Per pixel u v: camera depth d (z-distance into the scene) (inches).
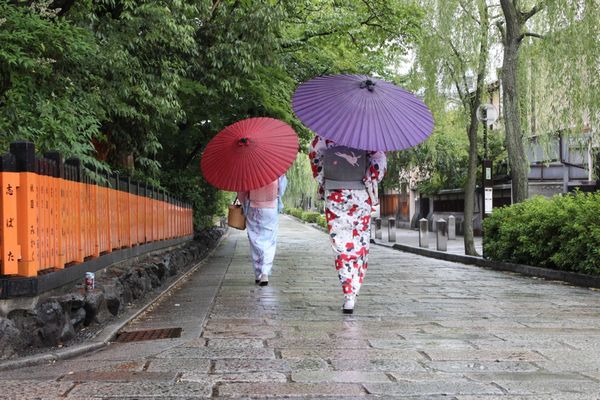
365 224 266.4
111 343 213.6
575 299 313.1
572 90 514.9
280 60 608.4
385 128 242.8
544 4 504.7
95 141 439.5
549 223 429.1
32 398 142.7
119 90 354.3
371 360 179.3
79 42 274.8
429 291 348.2
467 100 651.5
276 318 251.8
